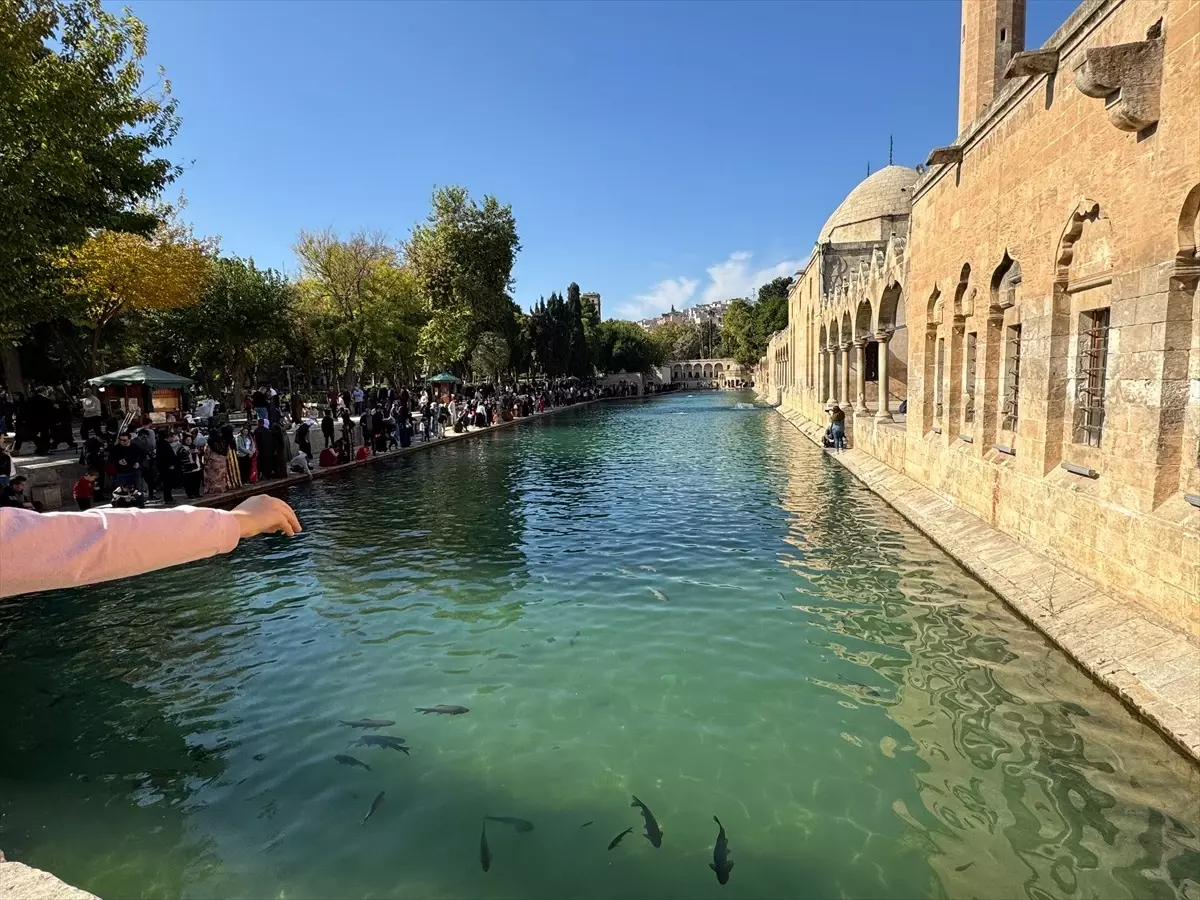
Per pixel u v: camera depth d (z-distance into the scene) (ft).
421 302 149.59
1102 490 24.75
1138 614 21.95
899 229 134.00
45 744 19.80
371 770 18.13
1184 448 21.52
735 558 36.29
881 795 16.51
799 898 13.43
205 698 22.40
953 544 35.94
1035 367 30.40
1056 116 28.71
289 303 130.93
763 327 270.46
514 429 133.39
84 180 46.65
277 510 5.65
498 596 31.42
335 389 142.92
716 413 172.45
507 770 18.01
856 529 42.19
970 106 66.28
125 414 69.87
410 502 55.67
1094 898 13.16
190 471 55.26
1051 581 27.02
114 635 27.89
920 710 20.29
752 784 17.11
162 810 16.69
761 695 21.53
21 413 63.98
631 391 322.55
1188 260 20.92
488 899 13.66
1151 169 22.11
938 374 47.75
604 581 33.06
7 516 4.24
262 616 29.76
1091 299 26.91
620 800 16.66
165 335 118.93
